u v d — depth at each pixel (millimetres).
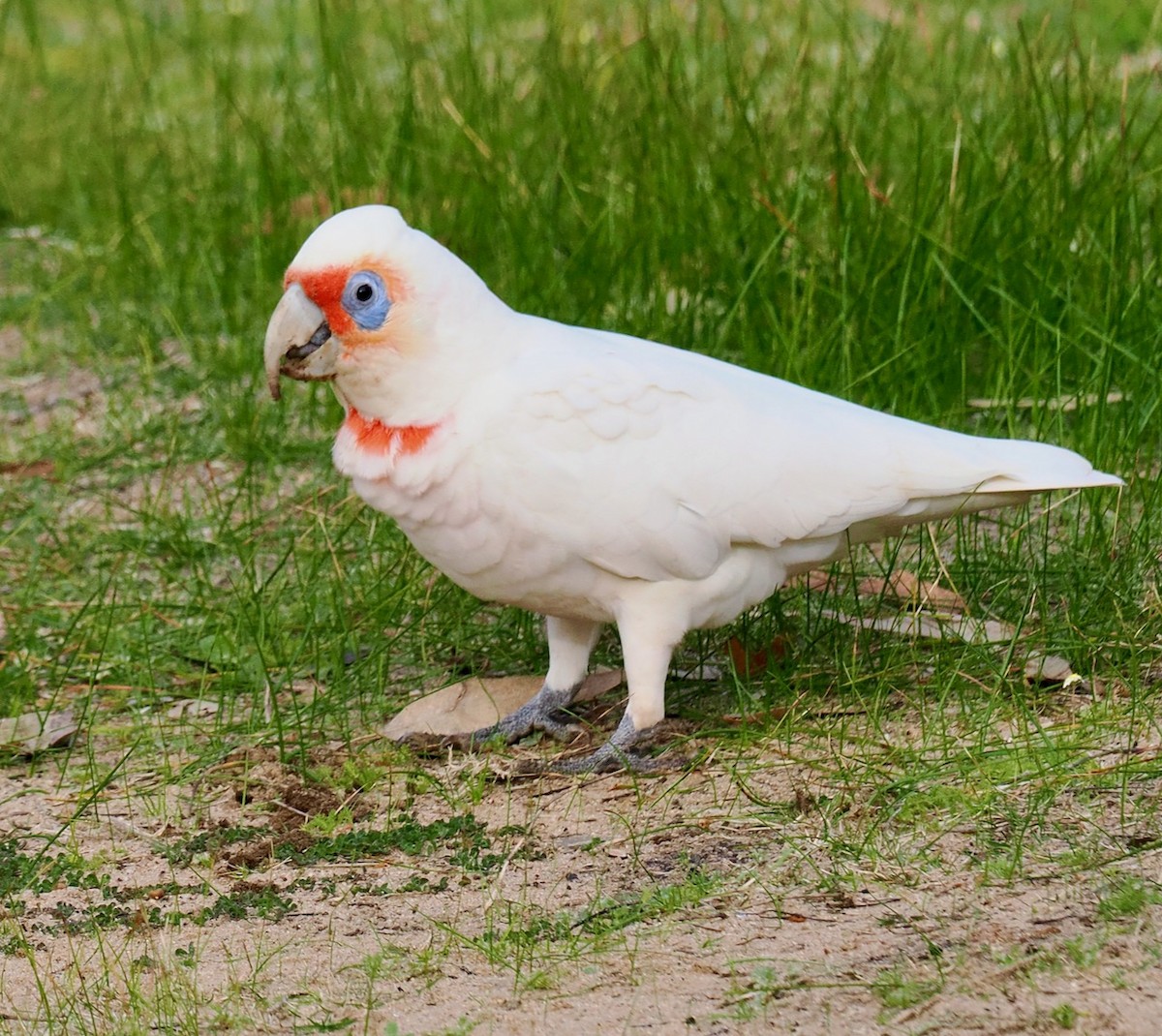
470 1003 6430
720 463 8172
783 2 19906
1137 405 11234
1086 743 8055
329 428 13398
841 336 12352
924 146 14180
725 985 6402
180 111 20609
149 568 11773
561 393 8094
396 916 7234
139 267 16469
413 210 15039
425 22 18906
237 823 8328
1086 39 19062
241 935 7164
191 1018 6398
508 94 16344
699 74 15664
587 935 6875
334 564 10781
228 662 10273
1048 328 11727
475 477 8133
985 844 7242
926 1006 6125
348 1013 6449
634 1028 6164
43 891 7719
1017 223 12984
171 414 14047
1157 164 14000
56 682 10234
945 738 8125
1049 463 8375
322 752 9070
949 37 17578
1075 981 6176
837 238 12992
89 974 6930
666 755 8656
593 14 18703
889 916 6773
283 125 18938
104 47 22469
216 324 15172
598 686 9500
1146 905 6582
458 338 8156
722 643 9766
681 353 8836
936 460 8352
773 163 14305
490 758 8875
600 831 7887
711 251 13711
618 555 8180
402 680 9992
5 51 24359
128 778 8930
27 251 18000
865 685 9078
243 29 23953
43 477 13281
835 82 16469
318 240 8141
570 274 13945
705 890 7129
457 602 10352
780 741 8562
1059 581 10070
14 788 8969
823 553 8602
